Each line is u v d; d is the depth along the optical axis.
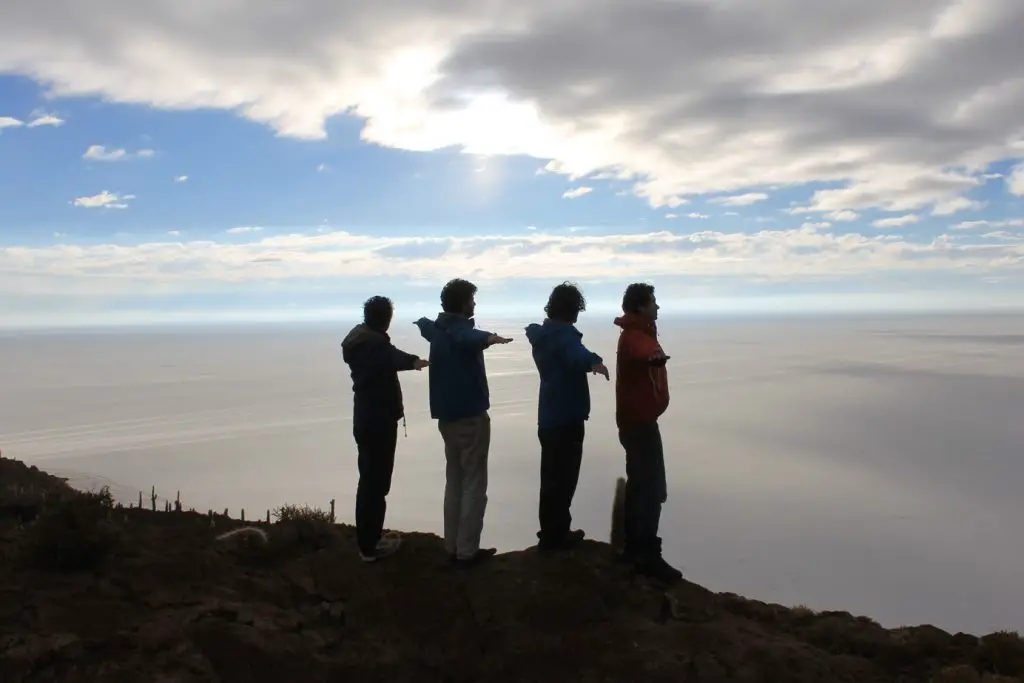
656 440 6.99
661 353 6.74
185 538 7.00
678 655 5.79
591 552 7.21
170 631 5.28
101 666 4.85
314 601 6.20
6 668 4.63
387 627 5.95
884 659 6.22
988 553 123.81
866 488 176.00
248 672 5.12
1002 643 6.32
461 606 6.18
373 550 6.78
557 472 6.92
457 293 6.80
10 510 7.66
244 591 6.13
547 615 6.16
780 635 6.41
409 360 6.69
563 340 6.64
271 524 7.68
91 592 5.67
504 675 5.57
